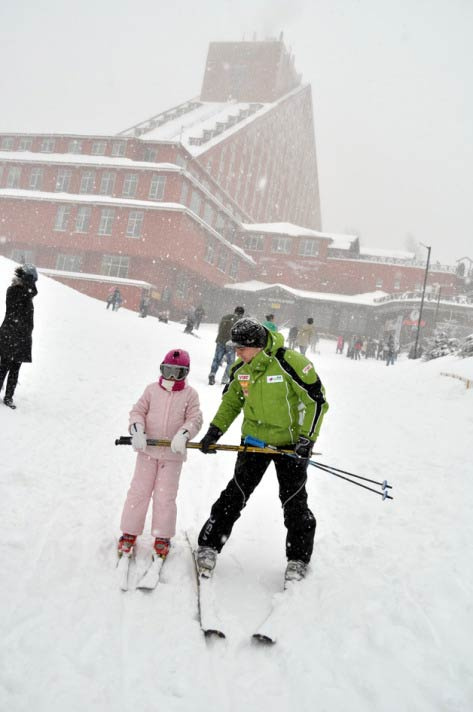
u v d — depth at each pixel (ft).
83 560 11.23
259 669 8.55
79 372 32.45
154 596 10.23
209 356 57.06
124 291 157.79
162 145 176.76
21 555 11.06
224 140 219.82
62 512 13.34
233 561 12.30
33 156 183.11
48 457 17.16
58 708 7.27
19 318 21.09
